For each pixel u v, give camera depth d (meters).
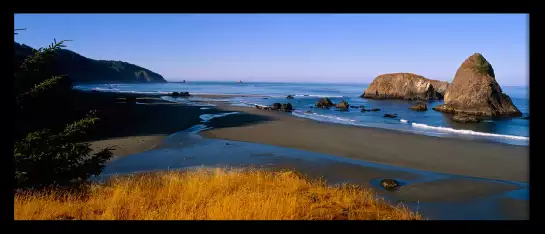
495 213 9.63
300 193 8.62
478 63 42.69
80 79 148.00
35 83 8.01
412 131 26.27
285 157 16.92
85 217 6.11
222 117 33.78
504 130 27.58
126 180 11.23
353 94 93.75
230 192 8.20
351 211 7.22
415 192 11.55
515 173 14.27
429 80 73.38
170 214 6.16
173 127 26.20
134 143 19.67
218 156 17.05
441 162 16.08
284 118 33.62
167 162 15.67
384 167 15.00
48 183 7.78
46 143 7.82
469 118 32.59
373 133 24.69
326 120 34.06
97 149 17.73
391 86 72.25
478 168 15.05
